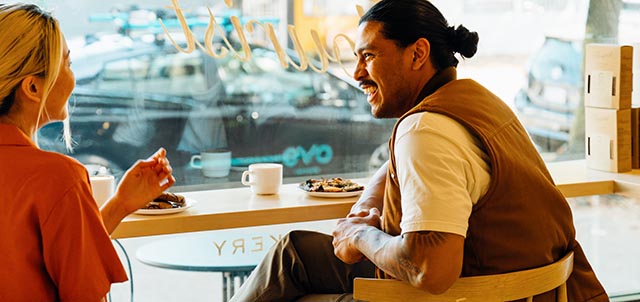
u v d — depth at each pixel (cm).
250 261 235
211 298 280
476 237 164
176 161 269
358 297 167
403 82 179
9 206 143
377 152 292
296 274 206
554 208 171
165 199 213
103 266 148
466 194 158
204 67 265
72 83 163
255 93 273
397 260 159
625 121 261
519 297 162
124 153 262
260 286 205
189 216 207
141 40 257
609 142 262
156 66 260
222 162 273
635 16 308
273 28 253
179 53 262
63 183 143
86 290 144
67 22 246
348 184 239
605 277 302
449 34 179
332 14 265
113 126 259
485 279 159
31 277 144
